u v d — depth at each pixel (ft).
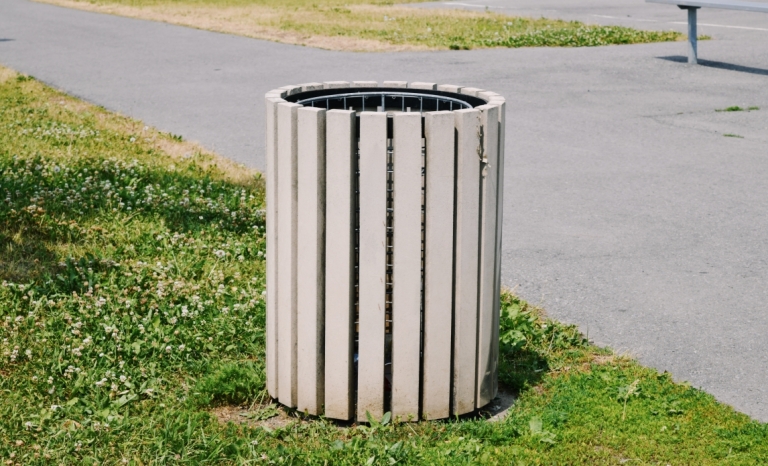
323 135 12.34
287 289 13.19
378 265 12.59
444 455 12.19
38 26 73.82
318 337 13.14
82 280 18.40
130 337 15.69
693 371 15.26
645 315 17.61
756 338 16.60
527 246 21.63
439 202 12.51
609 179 27.68
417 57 53.67
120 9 86.53
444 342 13.05
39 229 21.38
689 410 13.51
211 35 65.98
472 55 54.19
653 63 49.98
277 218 13.15
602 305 18.08
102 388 14.11
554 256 20.94
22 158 28.30
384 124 12.11
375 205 12.40
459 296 12.94
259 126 35.50
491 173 12.89
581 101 40.14
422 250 12.91
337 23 70.69
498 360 14.55
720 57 51.78
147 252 20.22
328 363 13.11
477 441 12.58
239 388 14.19
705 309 17.90
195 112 38.24
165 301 17.31
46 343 15.44
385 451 12.26
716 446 12.44
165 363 15.07
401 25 69.00
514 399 14.25
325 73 48.37
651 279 19.51
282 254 13.15
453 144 12.39
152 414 13.41
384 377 13.39
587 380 14.47
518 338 15.79
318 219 12.64
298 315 13.21
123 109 38.83
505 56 53.47
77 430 12.71
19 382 14.20
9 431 12.72
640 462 12.09
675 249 21.47
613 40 58.29
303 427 13.21
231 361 15.19
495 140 12.91
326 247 12.69
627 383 14.28
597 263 20.47
